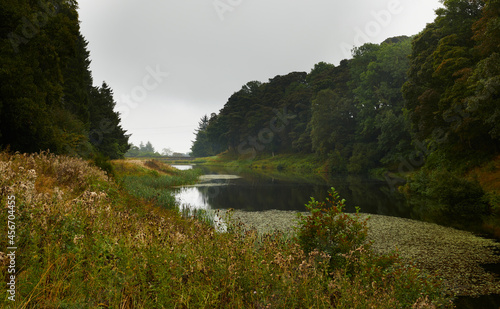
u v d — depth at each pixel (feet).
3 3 49.32
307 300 12.07
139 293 11.56
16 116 48.08
